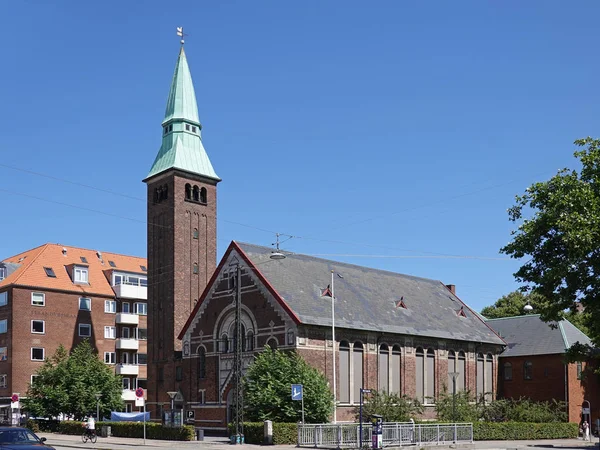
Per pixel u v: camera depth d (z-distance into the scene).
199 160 73.31
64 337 80.56
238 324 46.34
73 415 63.44
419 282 73.31
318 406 45.88
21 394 75.50
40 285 79.50
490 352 69.50
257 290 55.28
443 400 57.00
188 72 76.06
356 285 62.72
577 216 33.41
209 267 71.75
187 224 70.75
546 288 35.81
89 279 85.50
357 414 54.16
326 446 40.47
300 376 46.34
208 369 58.62
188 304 69.00
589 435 59.94
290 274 57.56
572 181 35.81
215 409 57.19
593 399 67.38
